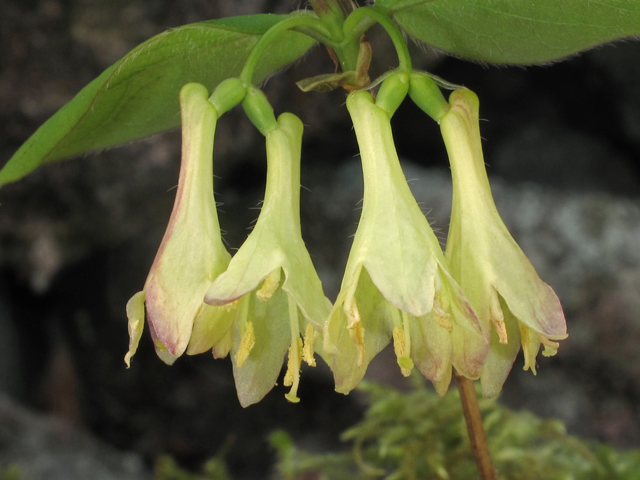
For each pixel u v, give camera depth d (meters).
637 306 0.22
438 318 0.08
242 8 0.21
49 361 0.27
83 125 0.09
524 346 0.08
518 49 0.09
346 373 0.08
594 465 0.12
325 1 0.09
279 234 0.08
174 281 0.08
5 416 0.19
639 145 0.30
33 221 0.22
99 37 0.21
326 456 0.13
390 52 0.23
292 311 0.08
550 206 0.24
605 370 0.22
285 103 0.24
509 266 0.08
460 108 0.08
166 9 0.21
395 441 0.13
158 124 0.10
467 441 0.12
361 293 0.08
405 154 0.31
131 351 0.08
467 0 0.09
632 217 0.23
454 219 0.08
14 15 0.20
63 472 0.18
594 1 0.08
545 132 0.31
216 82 0.10
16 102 0.20
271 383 0.09
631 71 0.28
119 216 0.23
